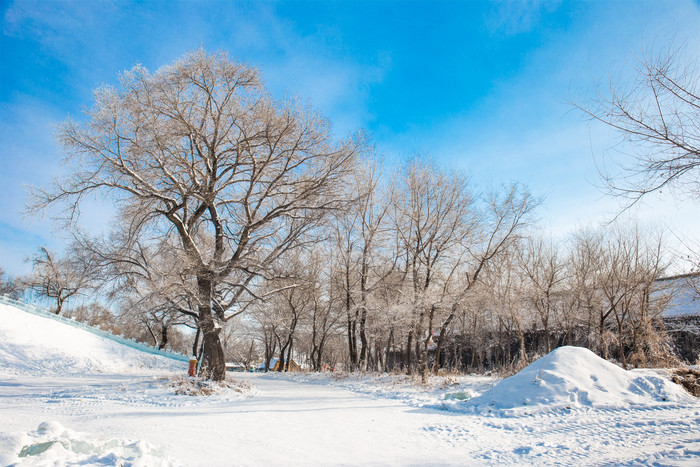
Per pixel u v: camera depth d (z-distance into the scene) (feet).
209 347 60.70
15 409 38.09
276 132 59.26
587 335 95.40
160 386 55.01
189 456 21.47
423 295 81.20
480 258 87.45
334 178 62.69
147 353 122.52
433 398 50.85
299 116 60.29
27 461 15.57
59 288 153.17
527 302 93.25
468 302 85.30
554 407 36.14
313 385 81.87
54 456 16.37
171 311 68.33
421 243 89.30
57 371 87.71
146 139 57.47
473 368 123.54
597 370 41.73
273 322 135.54
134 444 19.07
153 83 56.08
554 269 88.74
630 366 70.49
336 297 111.45
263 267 62.13
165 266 64.39
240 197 67.67
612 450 22.40
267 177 64.59
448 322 87.61
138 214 60.39
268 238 65.98
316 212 63.36
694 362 78.38
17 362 86.33
